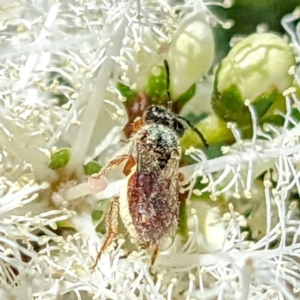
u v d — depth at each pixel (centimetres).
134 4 5
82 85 5
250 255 5
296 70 5
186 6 5
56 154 5
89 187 5
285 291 5
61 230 5
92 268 5
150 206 5
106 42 5
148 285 5
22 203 5
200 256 5
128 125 5
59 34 5
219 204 5
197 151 5
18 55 5
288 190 5
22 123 5
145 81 5
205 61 5
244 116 5
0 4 5
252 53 5
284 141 5
